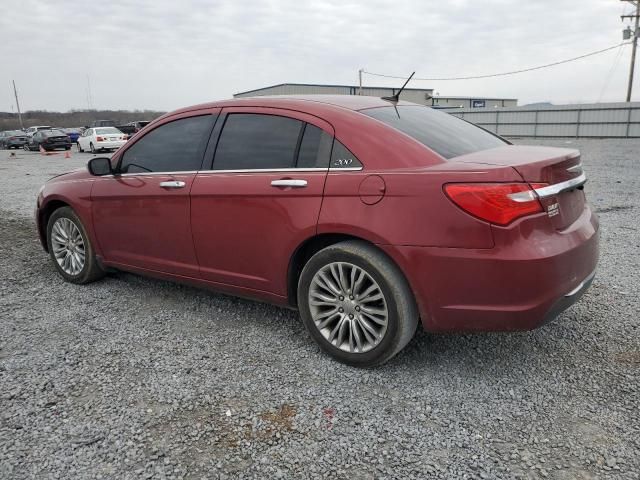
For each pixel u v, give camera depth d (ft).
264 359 10.88
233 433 8.39
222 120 12.34
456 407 9.05
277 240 10.90
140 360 10.87
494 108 121.60
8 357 11.05
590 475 7.34
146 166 13.56
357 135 10.23
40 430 8.50
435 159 9.61
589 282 10.09
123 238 14.11
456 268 8.97
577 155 10.44
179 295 14.74
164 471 7.54
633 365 10.32
